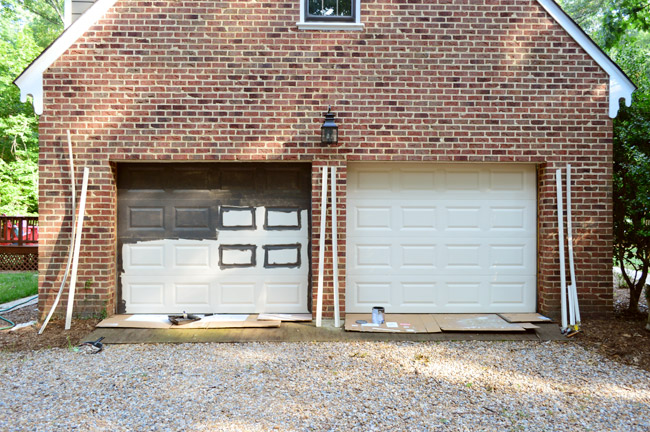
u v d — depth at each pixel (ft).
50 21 78.02
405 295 21.35
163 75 19.97
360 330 18.75
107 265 20.02
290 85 20.17
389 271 21.31
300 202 21.35
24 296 28.60
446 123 20.33
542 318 20.02
